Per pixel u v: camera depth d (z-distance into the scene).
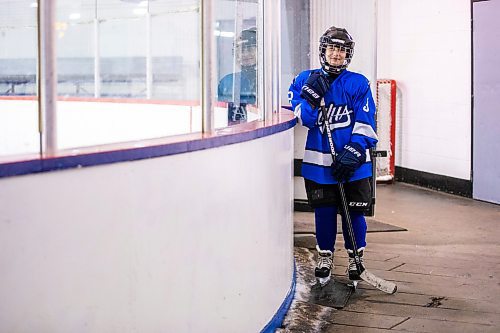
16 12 6.77
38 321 1.96
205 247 2.58
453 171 7.44
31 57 6.79
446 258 4.75
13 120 6.34
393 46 8.37
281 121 3.51
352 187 4.01
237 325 2.87
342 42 3.92
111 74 6.76
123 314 2.20
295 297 3.85
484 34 6.87
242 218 2.88
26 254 1.91
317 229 4.11
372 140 3.95
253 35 3.75
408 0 8.05
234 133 2.77
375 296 3.91
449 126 7.46
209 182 2.58
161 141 2.41
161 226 2.33
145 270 2.28
